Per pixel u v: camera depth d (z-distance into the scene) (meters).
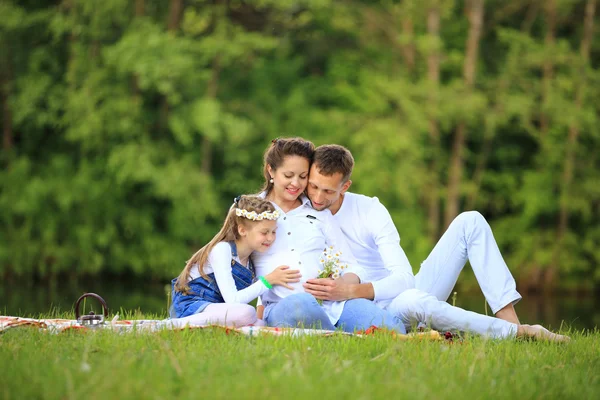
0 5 23.28
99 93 23.00
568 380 4.71
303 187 6.69
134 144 23.08
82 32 23.33
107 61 22.69
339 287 6.46
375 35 26.75
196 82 24.05
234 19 26.25
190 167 23.39
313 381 4.22
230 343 5.34
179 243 23.95
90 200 23.33
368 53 26.91
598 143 26.59
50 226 23.06
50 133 24.45
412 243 24.50
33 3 24.48
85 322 6.21
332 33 27.38
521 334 6.38
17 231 23.08
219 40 23.86
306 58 27.39
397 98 24.94
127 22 23.95
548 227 26.80
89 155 23.94
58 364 4.54
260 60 24.64
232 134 23.12
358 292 6.50
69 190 23.11
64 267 23.11
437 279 6.91
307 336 5.55
